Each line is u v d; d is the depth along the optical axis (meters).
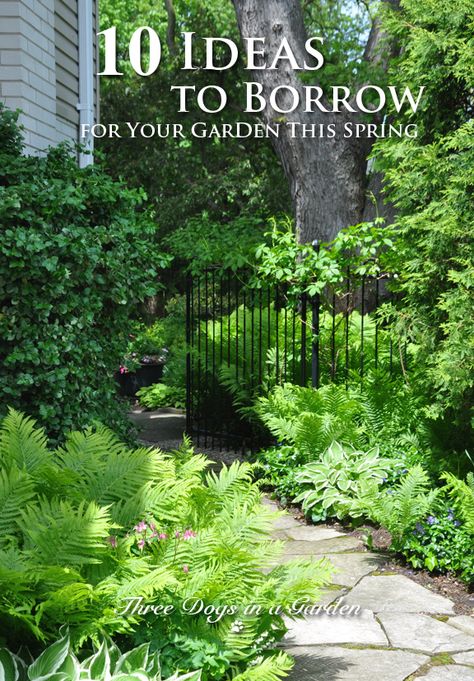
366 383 6.88
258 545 3.65
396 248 5.96
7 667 2.62
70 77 8.47
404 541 4.84
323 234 10.58
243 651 3.10
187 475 3.94
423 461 5.86
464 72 5.10
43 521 3.12
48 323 5.69
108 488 3.63
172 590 3.02
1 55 6.61
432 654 3.62
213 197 20.22
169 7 21.19
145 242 6.71
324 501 5.65
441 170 5.08
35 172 6.11
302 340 7.35
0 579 2.68
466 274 4.89
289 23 10.67
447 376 4.92
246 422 8.35
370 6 10.08
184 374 11.49
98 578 3.05
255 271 8.24
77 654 2.88
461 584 4.51
